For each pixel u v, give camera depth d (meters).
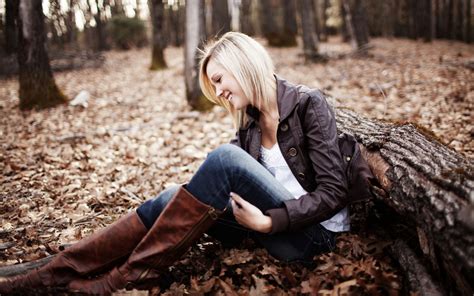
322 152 1.99
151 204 2.10
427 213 1.70
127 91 10.24
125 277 2.01
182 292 2.05
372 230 2.45
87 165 4.53
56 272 2.04
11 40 13.93
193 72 7.23
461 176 1.65
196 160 4.75
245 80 2.03
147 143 5.49
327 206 1.95
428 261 1.95
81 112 7.61
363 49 14.69
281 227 1.93
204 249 2.46
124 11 30.70
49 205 3.44
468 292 1.56
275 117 2.13
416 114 5.62
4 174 4.25
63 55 18.00
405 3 26.70
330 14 24.02
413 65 10.83
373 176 2.13
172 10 28.86
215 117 6.74
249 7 28.88
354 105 6.61
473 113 5.26
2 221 3.09
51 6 22.28
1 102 8.96
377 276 1.95
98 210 3.35
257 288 1.98
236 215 1.94
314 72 11.58
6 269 2.09
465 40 23.50
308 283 1.98
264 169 2.03
